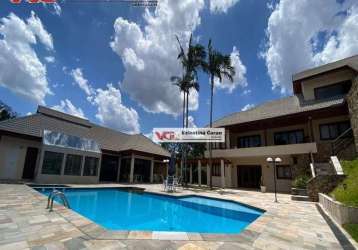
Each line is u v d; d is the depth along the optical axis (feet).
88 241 14.58
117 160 84.43
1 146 55.52
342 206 21.09
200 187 71.05
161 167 99.40
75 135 72.79
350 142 50.49
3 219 19.48
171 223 28.27
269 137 75.72
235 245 14.96
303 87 68.13
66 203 26.21
